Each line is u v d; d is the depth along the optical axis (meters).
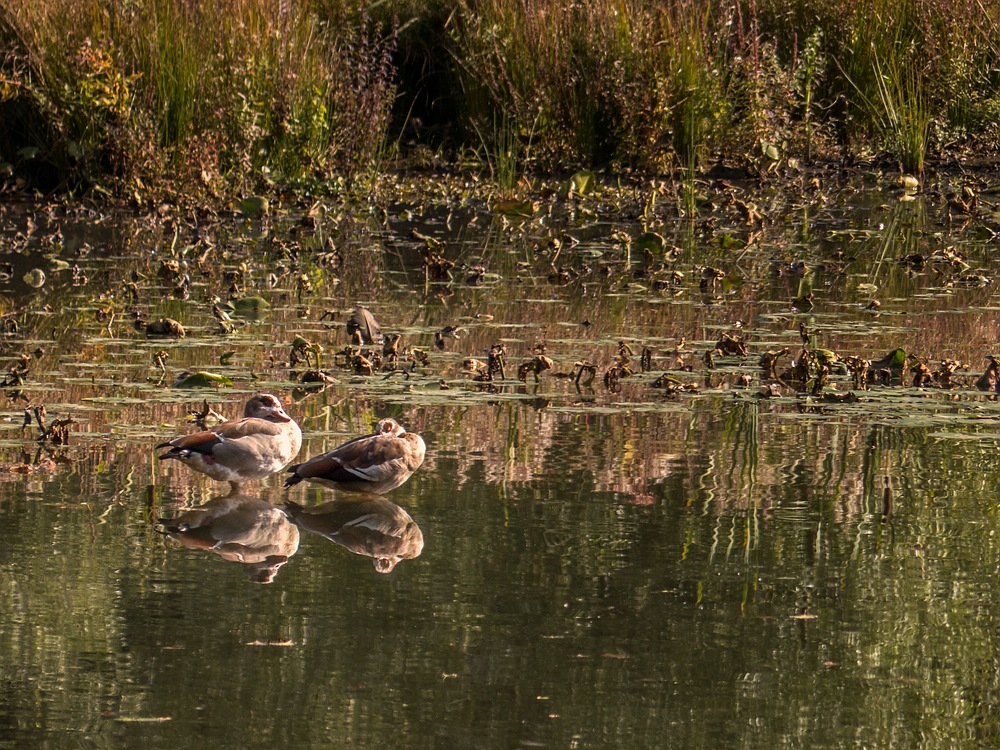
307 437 10.72
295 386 12.23
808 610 7.55
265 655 7.02
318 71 25.38
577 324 15.02
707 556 8.32
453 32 27.50
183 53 23.62
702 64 26.45
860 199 24.08
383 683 6.73
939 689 6.67
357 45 27.73
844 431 10.91
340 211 23.45
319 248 20.11
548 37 26.97
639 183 25.39
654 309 15.84
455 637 7.23
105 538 8.65
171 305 16.12
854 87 27.39
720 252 19.75
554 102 26.83
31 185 23.38
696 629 7.32
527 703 6.53
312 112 24.75
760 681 6.74
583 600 7.68
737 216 22.75
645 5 28.02
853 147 27.25
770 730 6.29
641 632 7.28
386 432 9.70
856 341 14.07
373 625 7.37
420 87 28.89
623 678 6.78
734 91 27.30
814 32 27.55
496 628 7.33
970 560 8.23
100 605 7.62
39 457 10.32
